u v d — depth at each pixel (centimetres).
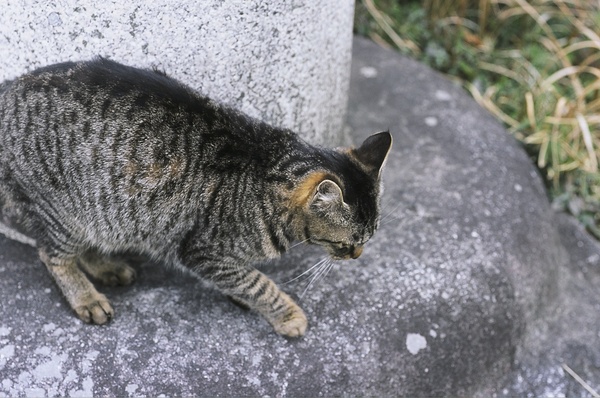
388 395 121
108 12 113
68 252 118
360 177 112
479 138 151
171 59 117
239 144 113
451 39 180
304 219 113
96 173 112
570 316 141
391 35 179
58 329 118
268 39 120
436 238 133
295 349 118
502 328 130
